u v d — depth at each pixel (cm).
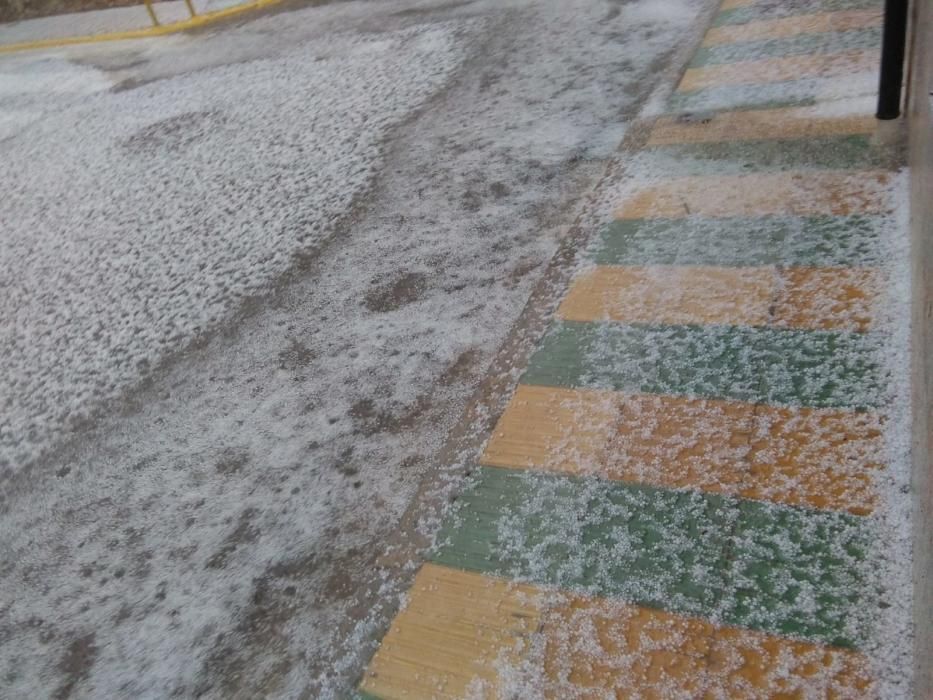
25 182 595
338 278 352
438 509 220
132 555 242
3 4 1252
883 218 265
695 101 394
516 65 530
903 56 282
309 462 255
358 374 288
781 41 426
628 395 234
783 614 167
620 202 330
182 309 369
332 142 501
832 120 332
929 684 135
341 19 791
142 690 200
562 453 223
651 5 561
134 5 1126
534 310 287
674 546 188
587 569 189
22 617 233
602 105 435
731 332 242
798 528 182
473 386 264
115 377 335
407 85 555
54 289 427
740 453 204
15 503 281
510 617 184
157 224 465
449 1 736
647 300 268
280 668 193
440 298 315
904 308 228
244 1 980
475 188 390
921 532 161
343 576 212
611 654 170
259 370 308
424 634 188
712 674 160
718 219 296
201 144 567
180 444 283
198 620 214
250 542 233
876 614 162
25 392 344
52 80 879
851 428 200
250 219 434
